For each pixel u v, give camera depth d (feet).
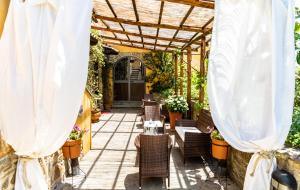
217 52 8.70
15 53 7.27
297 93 11.94
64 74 7.14
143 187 13.89
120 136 24.59
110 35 30.89
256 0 8.42
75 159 15.21
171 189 13.74
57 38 7.09
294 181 8.50
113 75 45.21
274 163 8.90
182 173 15.83
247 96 8.64
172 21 17.49
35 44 7.24
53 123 7.23
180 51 32.30
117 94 46.11
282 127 8.07
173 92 37.88
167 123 31.99
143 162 13.42
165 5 14.15
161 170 13.66
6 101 7.16
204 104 22.02
